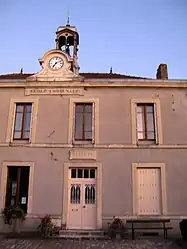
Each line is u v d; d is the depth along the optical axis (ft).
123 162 46.37
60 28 57.82
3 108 49.49
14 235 41.45
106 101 49.21
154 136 47.96
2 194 45.52
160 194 45.39
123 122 48.11
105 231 42.52
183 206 44.62
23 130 48.70
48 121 48.55
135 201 44.68
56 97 49.70
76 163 46.52
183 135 47.62
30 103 49.90
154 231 43.21
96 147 47.01
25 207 45.37
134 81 49.47
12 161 46.85
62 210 44.60
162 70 59.52
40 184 45.75
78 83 49.60
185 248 33.86
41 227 40.81
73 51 56.39
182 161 46.44
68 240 38.63
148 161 46.42
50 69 50.49
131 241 38.01
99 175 45.88
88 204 45.52
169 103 49.14
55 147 47.32
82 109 49.52
